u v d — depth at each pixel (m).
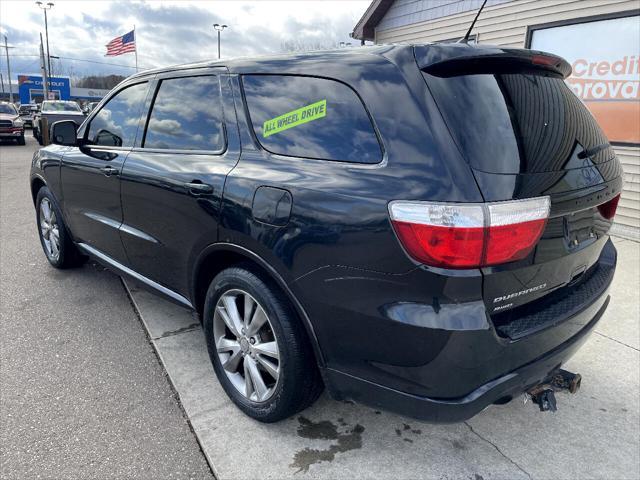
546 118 2.01
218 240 2.39
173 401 2.62
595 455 2.29
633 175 5.80
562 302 2.11
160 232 2.85
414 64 1.89
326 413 2.54
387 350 1.83
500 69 1.97
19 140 19.08
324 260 1.93
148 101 3.13
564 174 1.93
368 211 1.81
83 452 2.24
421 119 1.79
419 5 8.82
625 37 5.75
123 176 3.07
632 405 2.66
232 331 2.46
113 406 2.57
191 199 2.52
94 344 3.19
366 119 1.94
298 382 2.19
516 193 1.73
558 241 1.98
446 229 1.65
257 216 2.17
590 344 3.27
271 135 2.31
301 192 2.01
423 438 2.38
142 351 3.12
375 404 1.97
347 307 1.90
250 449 2.28
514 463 2.23
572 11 6.25
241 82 2.51
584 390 2.79
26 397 2.62
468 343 1.71
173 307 3.75
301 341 2.16
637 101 5.72
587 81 6.23
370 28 10.12
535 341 1.90
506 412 2.60
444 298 1.70
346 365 1.99
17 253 5.01
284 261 2.06
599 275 2.45
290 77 2.28
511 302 1.86
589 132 2.26
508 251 1.72
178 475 2.12
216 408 2.56
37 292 4.00
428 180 1.72
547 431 2.45
